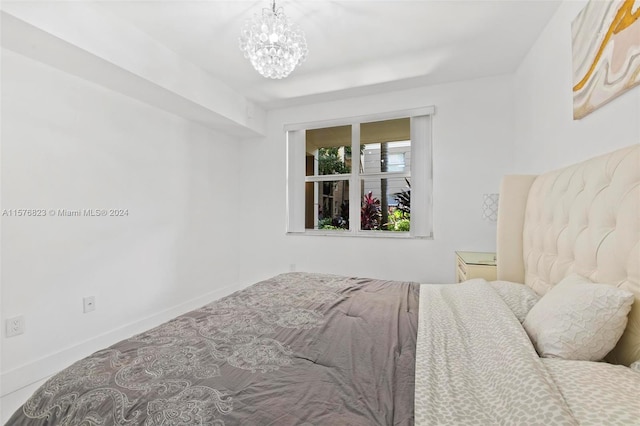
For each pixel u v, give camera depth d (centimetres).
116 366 90
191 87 268
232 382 82
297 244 382
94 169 232
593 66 145
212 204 363
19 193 188
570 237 129
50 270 204
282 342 108
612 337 82
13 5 151
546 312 99
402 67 277
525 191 192
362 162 366
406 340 109
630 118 121
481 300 128
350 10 197
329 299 160
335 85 317
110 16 198
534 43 235
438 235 314
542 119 218
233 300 157
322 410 70
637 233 90
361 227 367
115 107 247
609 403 57
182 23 210
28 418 78
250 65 273
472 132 303
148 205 280
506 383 69
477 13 201
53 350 204
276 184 395
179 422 67
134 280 266
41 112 198
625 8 120
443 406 67
